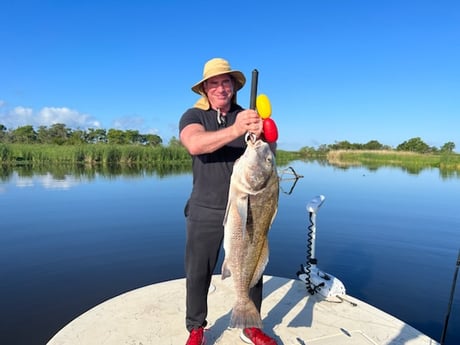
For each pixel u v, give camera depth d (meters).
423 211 12.06
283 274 6.56
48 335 4.51
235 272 2.67
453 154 41.34
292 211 12.13
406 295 5.75
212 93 2.93
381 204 13.39
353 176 24.81
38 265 6.86
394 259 7.36
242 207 2.60
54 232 9.09
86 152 37.28
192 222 2.95
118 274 6.48
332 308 3.80
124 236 8.78
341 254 7.69
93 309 3.66
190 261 2.98
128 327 3.31
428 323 4.91
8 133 64.31
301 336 3.24
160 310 3.66
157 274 6.51
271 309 3.77
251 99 2.55
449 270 6.77
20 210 11.75
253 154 2.57
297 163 43.19
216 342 3.13
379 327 3.41
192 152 2.61
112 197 14.41
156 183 19.17
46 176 22.80
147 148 40.41
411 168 35.88
